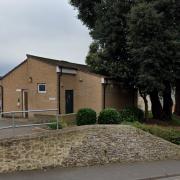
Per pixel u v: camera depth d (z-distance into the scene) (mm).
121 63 29438
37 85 30594
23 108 31344
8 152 15055
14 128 17391
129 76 29297
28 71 31094
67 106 30906
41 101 30344
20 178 14039
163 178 15453
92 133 17344
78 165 16656
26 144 15477
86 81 31594
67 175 14852
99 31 29438
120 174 15461
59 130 16531
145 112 29406
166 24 26219
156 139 19750
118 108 33844
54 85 29766
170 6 26312
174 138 21156
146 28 25406
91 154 17125
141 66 25797
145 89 27125
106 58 30750
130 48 26859
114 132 18156
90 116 19984
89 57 33938
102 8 29250
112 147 17906
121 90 34188
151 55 25266
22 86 31453
